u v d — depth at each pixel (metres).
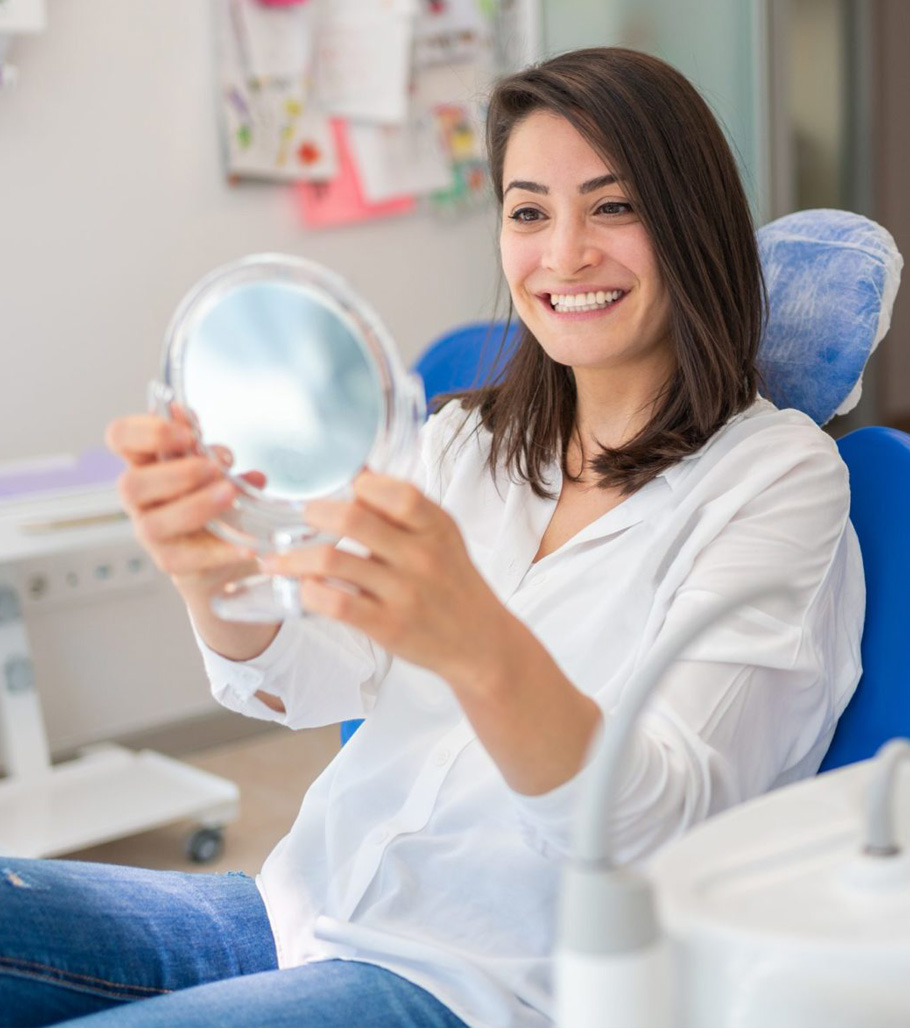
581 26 2.89
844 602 1.13
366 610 0.72
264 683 1.15
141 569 3.09
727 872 0.60
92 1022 0.94
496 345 1.58
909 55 4.50
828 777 0.69
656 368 1.23
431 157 3.47
